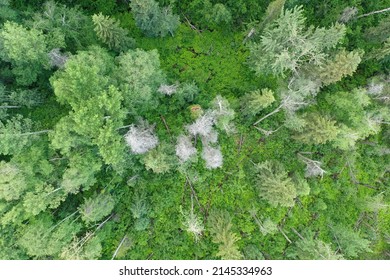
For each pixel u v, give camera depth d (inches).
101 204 922.7
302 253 1018.7
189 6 1122.7
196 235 989.2
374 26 1127.0
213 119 983.6
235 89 1113.4
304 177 1108.5
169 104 1067.3
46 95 1057.5
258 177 1060.5
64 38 917.2
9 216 790.5
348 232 1008.9
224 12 1017.5
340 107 987.3
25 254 884.0
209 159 1024.2
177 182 1067.3
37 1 1040.2
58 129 789.2
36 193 860.6
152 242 1065.5
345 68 901.2
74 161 847.1
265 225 1026.1
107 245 1038.4
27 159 841.5
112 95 786.2
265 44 877.2
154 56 914.7
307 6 1115.3
